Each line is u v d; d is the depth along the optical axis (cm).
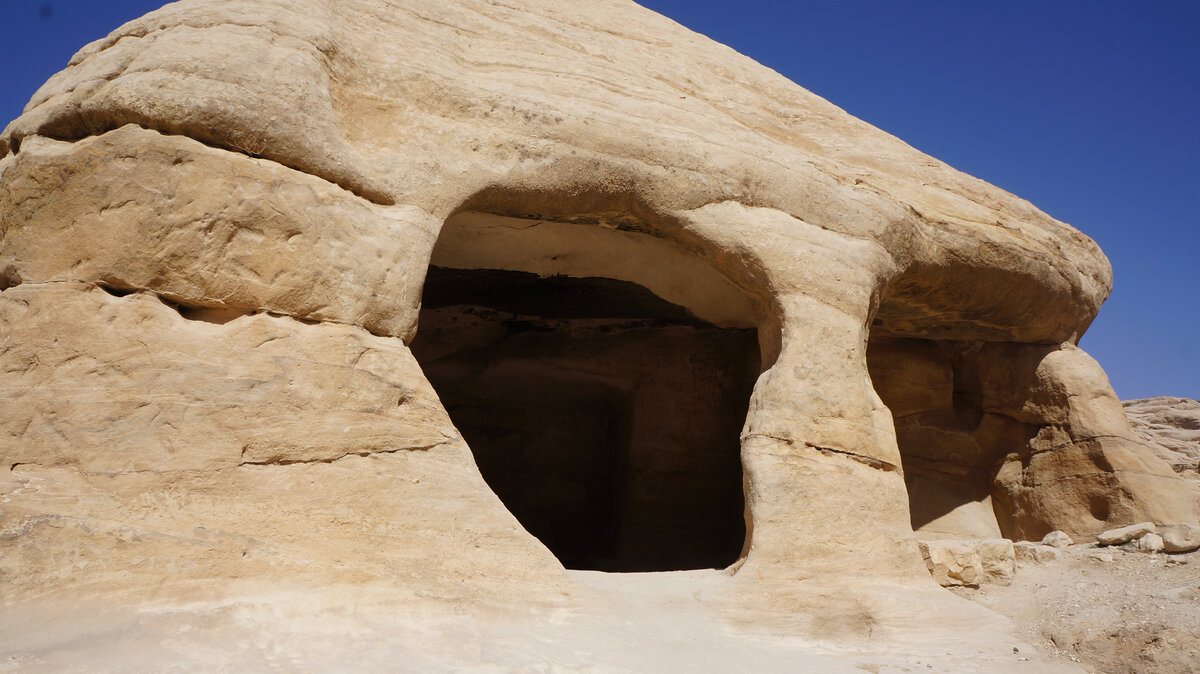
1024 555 716
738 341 893
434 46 627
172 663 366
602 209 631
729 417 888
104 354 458
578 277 766
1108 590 617
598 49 742
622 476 912
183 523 438
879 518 604
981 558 659
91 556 416
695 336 904
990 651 531
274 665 380
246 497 453
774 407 605
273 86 509
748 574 554
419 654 410
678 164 641
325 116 525
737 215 651
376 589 452
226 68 501
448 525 488
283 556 445
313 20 558
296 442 469
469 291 806
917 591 584
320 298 499
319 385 483
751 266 646
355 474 477
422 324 872
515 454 968
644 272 755
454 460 507
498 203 594
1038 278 834
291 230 499
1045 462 870
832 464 602
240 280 485
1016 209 877
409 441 497
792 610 546
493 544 495
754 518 576
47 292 467
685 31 877
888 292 796
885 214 712
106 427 445
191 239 480
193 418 456
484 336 892
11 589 400
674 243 711
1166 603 564
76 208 478
